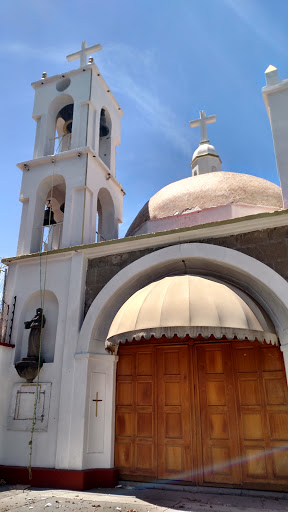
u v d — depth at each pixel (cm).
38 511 636
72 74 1348
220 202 1087
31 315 1042
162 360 923
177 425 862
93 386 894
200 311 683
